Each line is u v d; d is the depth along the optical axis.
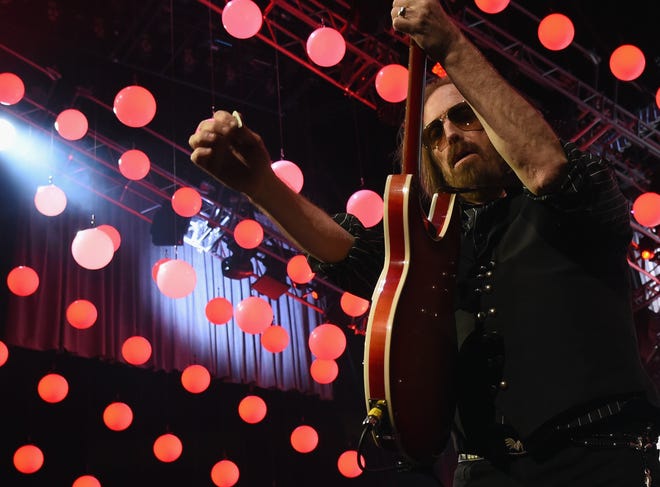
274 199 1.25
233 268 7.64
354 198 4.64
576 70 7.12
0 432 7.79
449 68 1.05
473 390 1.11
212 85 7.38
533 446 1.03
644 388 1.03
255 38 7.61
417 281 1.08
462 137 1.23
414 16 1.05
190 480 8.83
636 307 7.79
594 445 1.00
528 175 1.05
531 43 6.96
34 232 6.90
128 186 7.55
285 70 8.10
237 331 8.06
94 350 6.95
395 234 1.09
